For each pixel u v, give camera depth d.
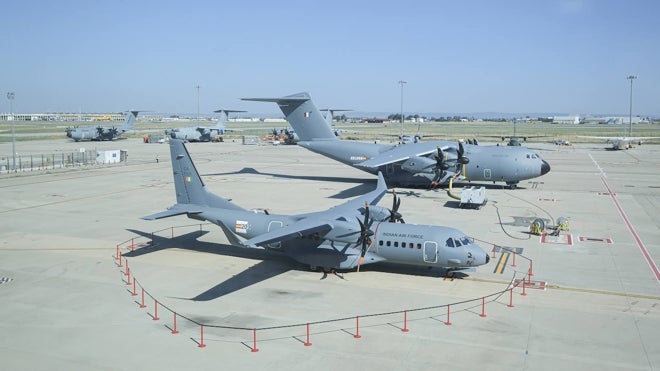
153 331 22.62
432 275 30.38
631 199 55.47
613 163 91.81
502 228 42.00
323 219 30.02
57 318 24.02
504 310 25.02
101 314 24.52
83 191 59.78
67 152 107.12
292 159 98.19
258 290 27.89
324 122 66.44
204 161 94.12
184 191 35.16
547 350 20.75
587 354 20.39
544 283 28.89
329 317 24.20
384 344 21.31
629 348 20.92
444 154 60.00
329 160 96.12
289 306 25.59
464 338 21.88
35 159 93.44
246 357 20.17
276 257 34.25
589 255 34.41
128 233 40.38
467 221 44.56
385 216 32.53
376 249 30.03
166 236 39.59
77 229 41.62
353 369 19.19
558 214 47.50
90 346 21.14
